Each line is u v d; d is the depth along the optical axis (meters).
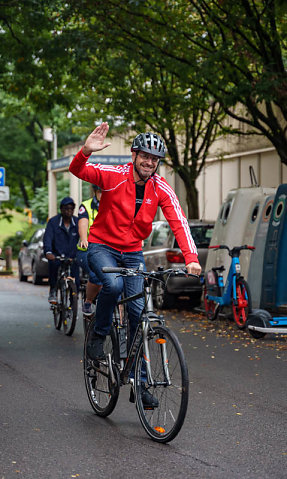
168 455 5.02
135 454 5.04
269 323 10.58
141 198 5.71
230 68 14.73
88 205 9.75
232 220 13.08
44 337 10.92
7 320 13.12
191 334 11.30
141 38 15.34
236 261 11.95
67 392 7.08
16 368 8.36
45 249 11.18
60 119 38.44
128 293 5.86
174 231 5.59
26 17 15.55
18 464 4.80
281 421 5.98
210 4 14.87
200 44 15.23
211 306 13.05
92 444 5.28
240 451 5.12
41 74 17.78
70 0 14.43
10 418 6.05
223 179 26.59
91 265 5.93
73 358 9.05
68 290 11.12
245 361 8.84
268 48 14.59
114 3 14.53
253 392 7.09
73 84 18.97
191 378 7.77
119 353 5.86
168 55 15.36
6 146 48.75
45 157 50.53
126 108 18.20
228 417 6.11
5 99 30.38
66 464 4.81
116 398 5.90
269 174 23.61
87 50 14.86
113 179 5.68
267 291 11.77
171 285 14.55
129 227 5.79
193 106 17.69
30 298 17.89
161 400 5.35
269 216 12.27
